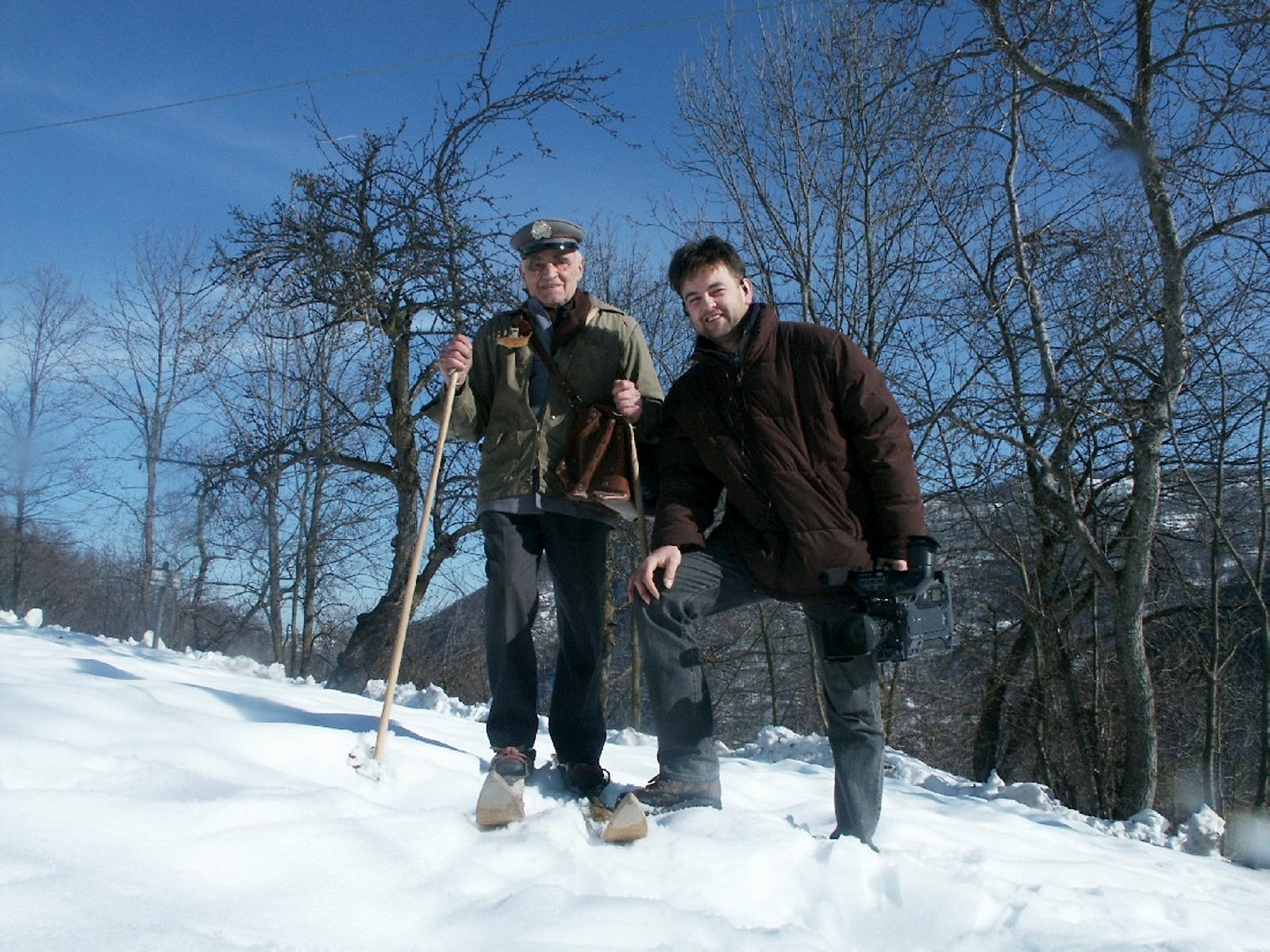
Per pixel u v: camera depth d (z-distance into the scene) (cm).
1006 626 1292
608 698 1856
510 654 332
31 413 2195
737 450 306
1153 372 795
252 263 964
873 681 308
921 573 285
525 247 343
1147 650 1118
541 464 334
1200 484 895
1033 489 944
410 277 995
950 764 1447
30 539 2391
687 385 318
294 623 1969
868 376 299
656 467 351
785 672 1812
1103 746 1009
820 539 297
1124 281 806
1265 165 735
